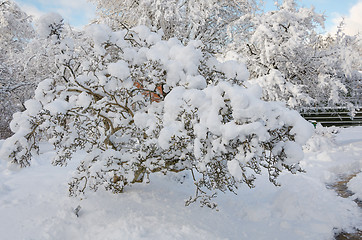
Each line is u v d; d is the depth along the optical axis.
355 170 8.03
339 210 5.20
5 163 7.72
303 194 5.81
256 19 11.82
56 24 4.54
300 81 13.13
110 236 3.62
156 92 5.05
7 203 4.81
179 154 4.39
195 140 3.36
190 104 3.45
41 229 3.82
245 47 12.60
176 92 3.80
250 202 5.73
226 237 3.86
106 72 4.85
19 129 4.23
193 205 5.11
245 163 3.30
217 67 4.70
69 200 4.95
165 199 5.25
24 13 18.72
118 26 14.44
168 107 3.66
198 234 3.72
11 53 14.69
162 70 4.38
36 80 13.79
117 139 5.36
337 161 8.91
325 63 11.50
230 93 3.23
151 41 4.98
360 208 5.23
